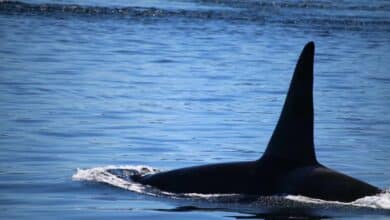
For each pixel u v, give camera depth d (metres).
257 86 125.81
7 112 90.75
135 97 108.38
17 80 117.31
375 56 182.25
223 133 84.00
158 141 78.25
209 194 53.59
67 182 58.31
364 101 113.31
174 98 109.12
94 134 80.38
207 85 124.88
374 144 80.25
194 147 75.94
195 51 175.88
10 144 73.50
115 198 53.72
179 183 55.19
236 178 53.97
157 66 147.25
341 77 142.75
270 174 53.50
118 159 68.94
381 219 48.69
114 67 141.12
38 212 50.16
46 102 99.31
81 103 100.31
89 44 175.25
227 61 161.00
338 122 94.19
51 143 74.88
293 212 49.72
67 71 131.38
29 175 60.84
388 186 61.31
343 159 72.19
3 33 184.75
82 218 48.88
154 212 50.19
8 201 52.88
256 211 49.97
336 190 51.94
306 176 52.62
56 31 196.50
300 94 54.03
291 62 165.75
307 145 54.09
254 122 91.50
